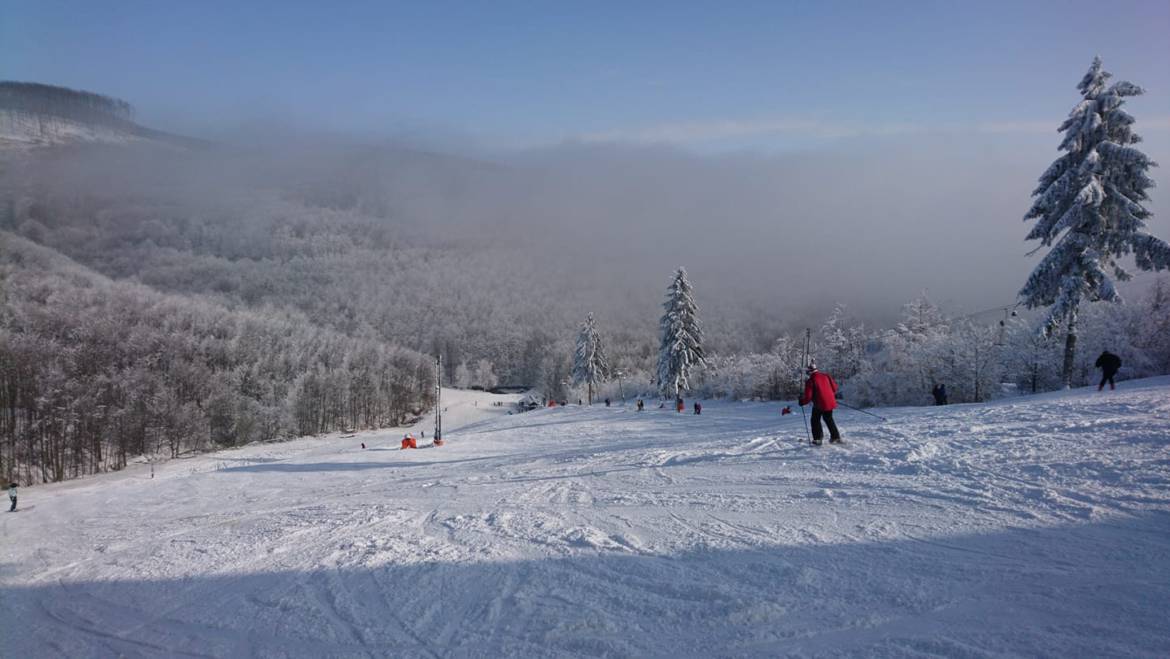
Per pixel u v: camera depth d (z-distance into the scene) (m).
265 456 48.62
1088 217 22.56
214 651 4.23
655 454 13.32
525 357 167.88
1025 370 33.91
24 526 16.55
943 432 10.52
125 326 72.88
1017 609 3.36
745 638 3.37
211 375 70.56
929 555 4.37
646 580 4.47
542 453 21.36
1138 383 19.05
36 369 55.84
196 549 7.96
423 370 113.94
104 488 29.75
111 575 7.06
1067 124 23.19
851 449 9.66
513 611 4.18
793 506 6.41
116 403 57.28
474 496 10.19
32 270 87.31
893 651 3.04
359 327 168.50
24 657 4.71
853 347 55.94
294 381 78.00
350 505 10.90
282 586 5.52
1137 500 5.25
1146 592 3.41
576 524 6.65
